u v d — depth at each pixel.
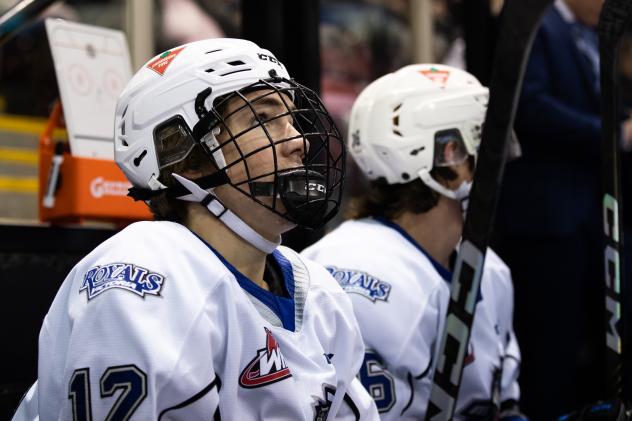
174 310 1.86
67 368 1.81
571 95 4.32
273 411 1.98
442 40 5.66
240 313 1.96
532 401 4.33
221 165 2.01
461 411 2.99
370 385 2.72
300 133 2.07
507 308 3.30
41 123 4.80
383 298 2.80
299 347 2.08
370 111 3.06
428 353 2.83
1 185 4.37
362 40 5.48
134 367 1.78
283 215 2.00
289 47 4.40
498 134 1.71
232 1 5.28
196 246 2.00
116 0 5.14
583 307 4.62
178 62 2.06
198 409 1.84
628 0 2.07
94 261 1.96
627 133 4.44
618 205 2.17
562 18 4.40
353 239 2.97
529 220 4.31
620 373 2.18
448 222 3.02
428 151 2.96
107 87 3.36
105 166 3.17
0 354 2.86
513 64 1.69
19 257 2.92
